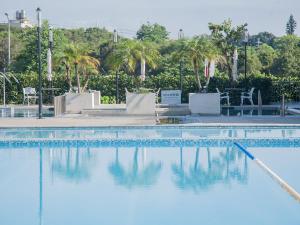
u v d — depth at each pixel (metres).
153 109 21.95
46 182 9.84
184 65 39.78
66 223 7.15
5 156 12.75
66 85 31.33
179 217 7.40
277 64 51.72
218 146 14.36
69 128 16.70
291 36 69.88
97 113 22.52
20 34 59.12
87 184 9.65
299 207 7.94
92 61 29.80
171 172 10.80
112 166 11.48
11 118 20.17
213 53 29.81
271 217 7.38
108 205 8.08
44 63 42.59
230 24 32.72
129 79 31.58
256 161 11.91
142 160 12.18
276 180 9.87
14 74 31.86
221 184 9.61
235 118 19.73
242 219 7.29
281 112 21.06
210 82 28.89
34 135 15.52
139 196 8.66
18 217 7.45
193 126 16.77
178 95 28.16
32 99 31.16
